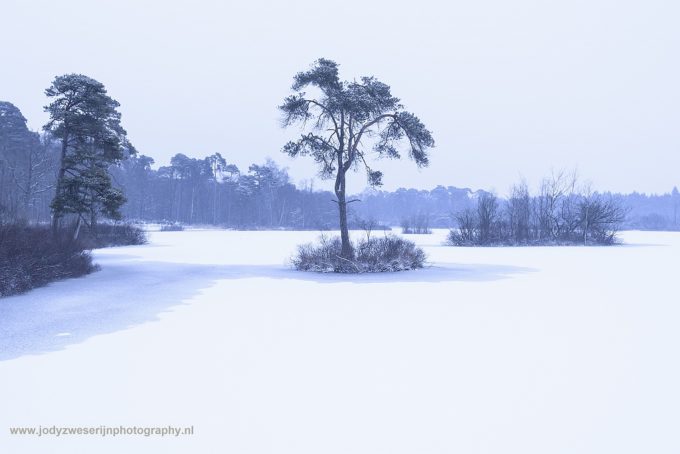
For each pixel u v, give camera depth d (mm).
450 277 18859
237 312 11312
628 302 12797
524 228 50219
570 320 10391
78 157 25172
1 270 14281
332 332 9188
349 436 4602
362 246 22828
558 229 51250
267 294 14227
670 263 25344
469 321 10250
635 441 4504
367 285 16281
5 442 4508
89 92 26203
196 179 118562
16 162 56688
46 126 25828
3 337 8742
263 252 32812
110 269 21328
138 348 7957
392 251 22391
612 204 51062
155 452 4285
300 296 13844
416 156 23875
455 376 6480
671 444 4441
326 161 23969
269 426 4844
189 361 7176
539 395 5762
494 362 7172
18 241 16703
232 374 6551
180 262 25078
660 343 8359
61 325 9797
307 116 23609
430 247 43156
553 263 25500
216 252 32844
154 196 117125
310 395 5734
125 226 45781
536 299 13320
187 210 118625
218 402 5508
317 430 4742
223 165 125500
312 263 21547
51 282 16688
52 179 62812
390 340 8562
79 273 18484
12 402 5508
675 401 5559
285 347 8039
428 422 4945
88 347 8023
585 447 4379
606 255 31781
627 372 6680
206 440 4527
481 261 26938
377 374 6566
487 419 5023
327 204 136375
